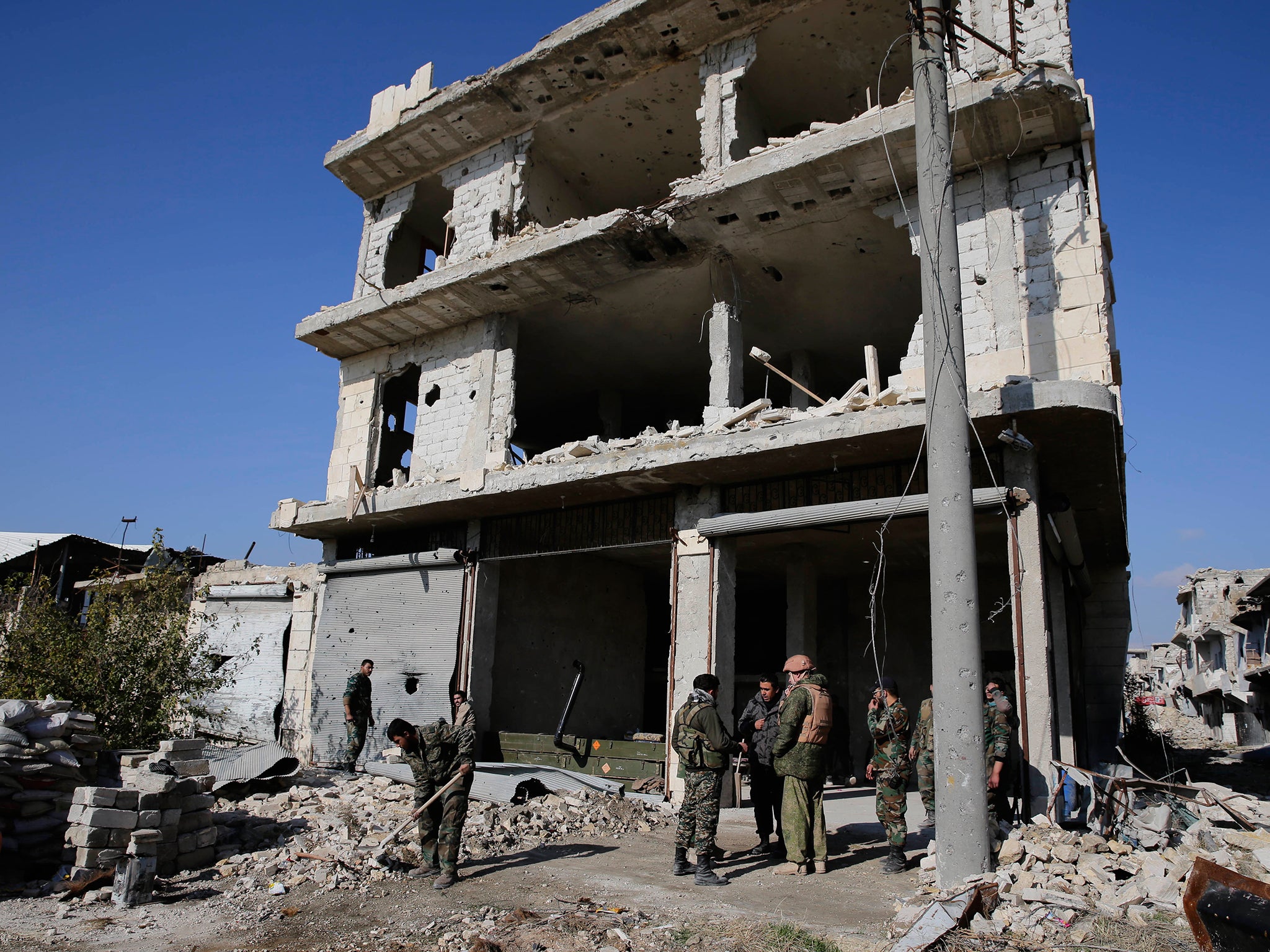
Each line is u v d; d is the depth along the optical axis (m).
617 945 5.27
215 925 5.95
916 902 5.68
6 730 7.43
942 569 6.23
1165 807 7.18
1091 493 11.06
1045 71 8.66
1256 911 3.74
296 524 15.09
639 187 15.39
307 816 9.03
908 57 12.06
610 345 15.35
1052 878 5.90
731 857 7.68
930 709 8.05
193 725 12.89
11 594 11.27
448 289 13.15
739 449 10.07
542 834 8.61
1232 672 31.92
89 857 6.87
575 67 12.67
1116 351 11.16
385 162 14.97
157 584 11.91
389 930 5.73
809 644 13.12
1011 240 9.38
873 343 14.78
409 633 13.80
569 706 12.45
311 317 14.96
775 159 10.12
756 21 11.63
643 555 14.93
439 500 13.09
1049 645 8.37
